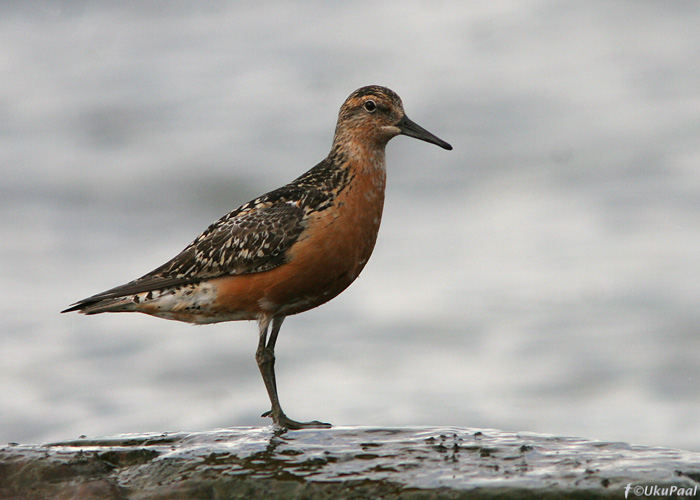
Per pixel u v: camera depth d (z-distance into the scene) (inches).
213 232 449.4
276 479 334.6
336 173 441.7
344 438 380.2
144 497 339.6
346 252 437.1
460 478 326.3
